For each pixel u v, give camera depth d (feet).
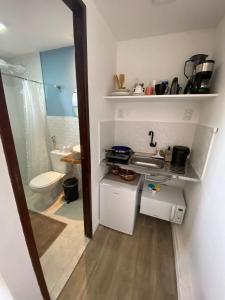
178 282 3.89
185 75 4.97
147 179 6.70
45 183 6.39
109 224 5.65
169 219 5.54
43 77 7.21
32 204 6.93
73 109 7.06
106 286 3.90
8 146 1.96
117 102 6.18
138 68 5.65
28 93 7.00
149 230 5.67
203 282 3.02
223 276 2.26
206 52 4.83
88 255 4.68
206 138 4.10
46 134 7.94
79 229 5.62
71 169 7.65
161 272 4.25
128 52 5.61
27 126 7.37
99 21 4.01
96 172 5.03
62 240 5.16
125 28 4.73
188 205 5.16
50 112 7.64
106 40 4.61
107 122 5.52
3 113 1.85
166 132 5.89
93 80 4.08
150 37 5.25
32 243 2.61
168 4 3.62
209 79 4.04
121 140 6.59
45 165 8.06
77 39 3.40
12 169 2.05
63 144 7.82
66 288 3.84
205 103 4.74
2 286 1.80
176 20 4.26
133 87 5.82
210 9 3.74
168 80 5.41
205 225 3.34
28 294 2.72
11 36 5.49
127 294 3.74
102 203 5.49
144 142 6.29
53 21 4.59
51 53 6.68
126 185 5.21
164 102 5.64
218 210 2.80
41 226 5.73
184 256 4.42
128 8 3.79
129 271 4.25
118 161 5.44
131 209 5.06
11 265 2.29
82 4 3.12
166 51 5.21
